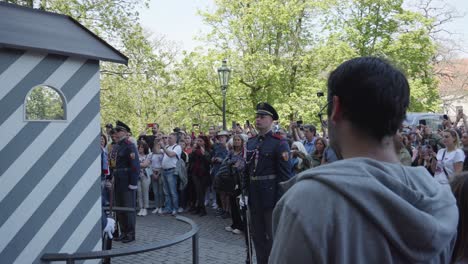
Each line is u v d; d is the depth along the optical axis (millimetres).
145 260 6004
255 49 20328
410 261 1069
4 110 3141
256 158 4797
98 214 3617
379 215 1036
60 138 3400
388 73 1167
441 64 27266
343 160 1134
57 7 14414
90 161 3572
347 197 1045
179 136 10852
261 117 4816
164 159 9562
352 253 1025
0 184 3119
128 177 7035
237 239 7266
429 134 9875
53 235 3365
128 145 7055
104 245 4719
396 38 20719
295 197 1081
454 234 1185
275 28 20234
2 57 3131
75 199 3486
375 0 20547
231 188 7238
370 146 1181
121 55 3680
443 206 1154
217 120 22328
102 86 23547
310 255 1023
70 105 3455
